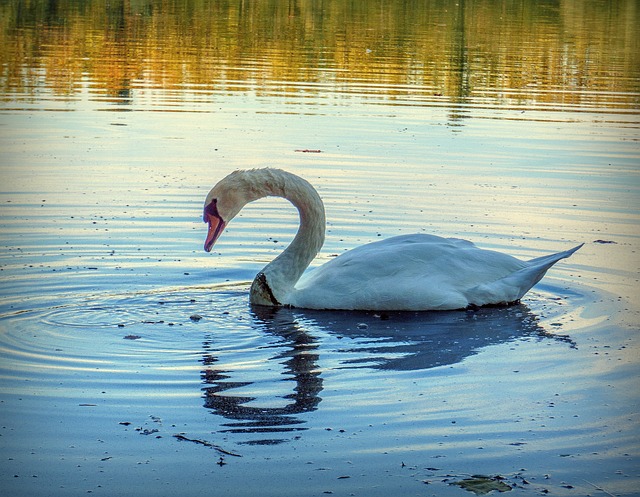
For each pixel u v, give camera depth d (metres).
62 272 10.32
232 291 10.09
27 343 8.39
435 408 7.19
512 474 6.20
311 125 19.22
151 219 12.45
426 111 21.19
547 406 7.25
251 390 7.49
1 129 18.14
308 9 39.50
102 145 16.95
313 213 10.06
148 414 7.00
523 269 10.09
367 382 7.70
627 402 7.34
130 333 8.75
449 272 9.94
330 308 9.74
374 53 28.91
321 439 6.64
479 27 35.50
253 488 5.97
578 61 28.58
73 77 23.95
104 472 6.14
